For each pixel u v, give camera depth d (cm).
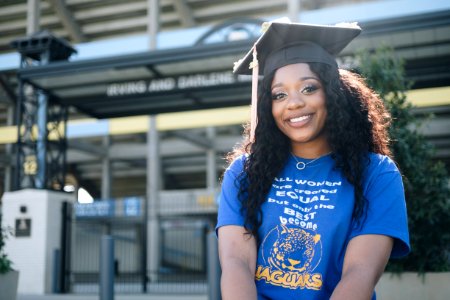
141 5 3117
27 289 1155
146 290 1173
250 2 3127
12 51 3434
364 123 174
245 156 182
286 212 162
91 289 1338
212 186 3400
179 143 3494
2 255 616
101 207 2964
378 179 160
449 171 584
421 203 473
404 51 1071
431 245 470
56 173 1278
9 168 3450
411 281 448
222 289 153
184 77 1160
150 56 1121
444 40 1019
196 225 2952
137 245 2986
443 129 2564
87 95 1293
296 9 2809
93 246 2811
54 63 1182
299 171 168
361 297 142
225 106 1284
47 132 1256
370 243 152
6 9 3142
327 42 174
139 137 3659
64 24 3275
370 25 977
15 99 3167
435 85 1103
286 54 171
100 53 2586
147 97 1193
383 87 518
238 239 164
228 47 1073
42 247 1166
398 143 479
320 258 156
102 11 3203
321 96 167
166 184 4156
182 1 3145
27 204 1191
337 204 159
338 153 164
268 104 174
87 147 3353
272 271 160
